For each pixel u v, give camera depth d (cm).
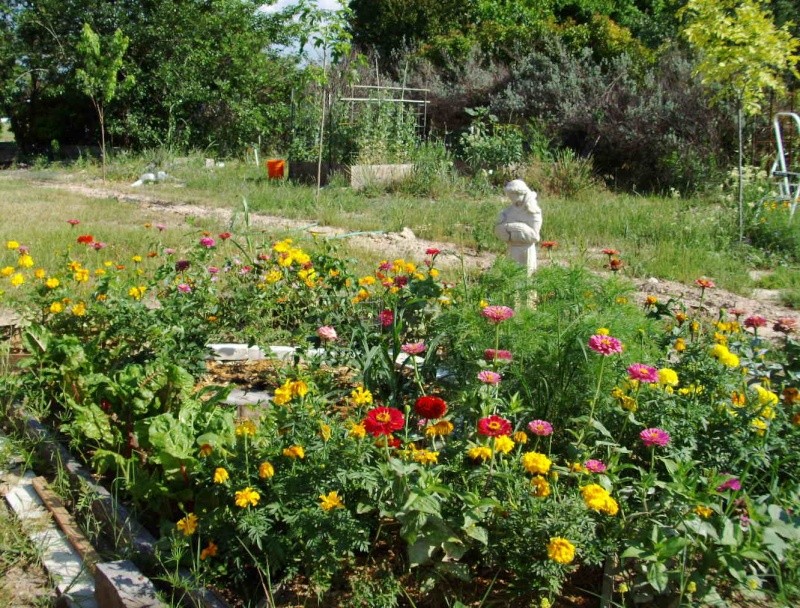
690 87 1784
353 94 2003
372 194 1582
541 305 442
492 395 351
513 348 390
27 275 731
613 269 561
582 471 304
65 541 351
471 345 413
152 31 2511
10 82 2533
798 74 1088
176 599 299
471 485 309
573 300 444
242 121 2619
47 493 382
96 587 309
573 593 311
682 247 1043
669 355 435
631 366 336
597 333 370
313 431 321
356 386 460
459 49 2669
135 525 342
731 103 1666
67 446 423
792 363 422
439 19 3353
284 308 591
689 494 286
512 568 294
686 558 292
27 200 1491
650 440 311
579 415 373
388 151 1797
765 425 346
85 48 2044
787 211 1166
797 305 815
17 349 557
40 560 338
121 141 2647
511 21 3059
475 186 1647
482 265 930
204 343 511
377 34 3384
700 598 284
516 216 564
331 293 555
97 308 500
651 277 924
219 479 301
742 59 1030
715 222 1147
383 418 293
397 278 523
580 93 1978
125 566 307
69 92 2575
